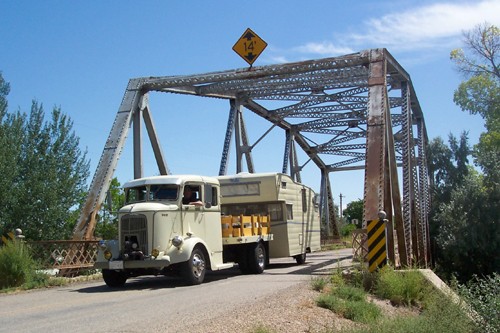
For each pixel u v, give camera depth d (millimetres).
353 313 9555
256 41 21125
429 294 11734
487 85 34469
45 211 25922
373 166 17641
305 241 22094
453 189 29922
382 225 13312
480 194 26609
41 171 26391
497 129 34406
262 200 19344
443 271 27875
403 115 25000
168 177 14484
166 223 13625
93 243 17984
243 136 30250
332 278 13125
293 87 24969
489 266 25781
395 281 12070
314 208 23984
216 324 7613
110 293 12523
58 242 16359
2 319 8906
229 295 11180
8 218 25141
